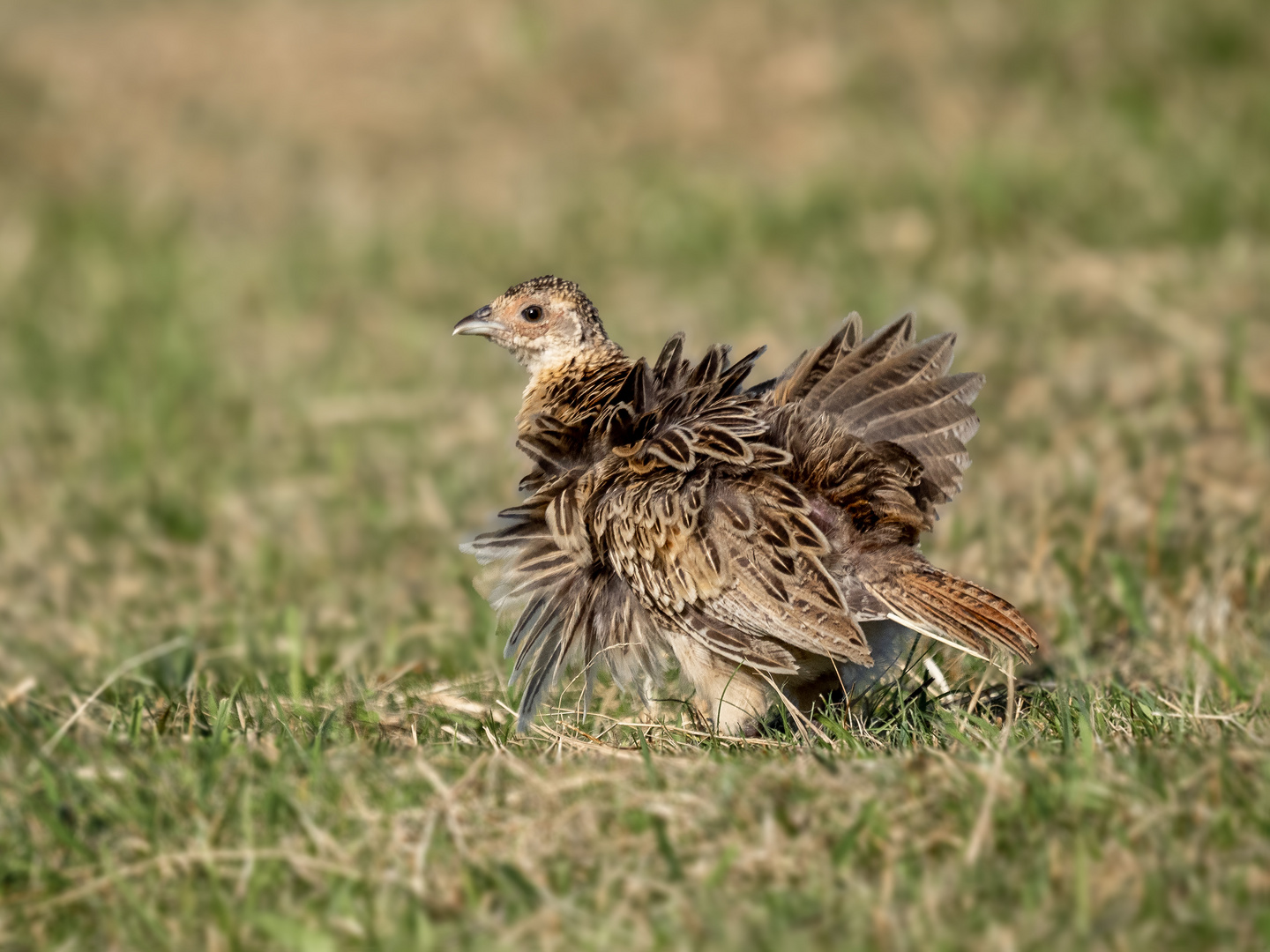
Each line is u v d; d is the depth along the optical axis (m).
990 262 20.77
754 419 8.52
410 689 9.73
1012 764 7.22
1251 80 25.81
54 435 18.08
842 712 8.80
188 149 30.12
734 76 29.19
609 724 8.96
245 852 6.85
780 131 27.28
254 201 28.02
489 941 6.25
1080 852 6.24
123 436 17.72
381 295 23.06
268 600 12.54
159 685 9.96
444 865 6.85
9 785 7.80
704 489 8.49
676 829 7.03
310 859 6.82
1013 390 16.38
